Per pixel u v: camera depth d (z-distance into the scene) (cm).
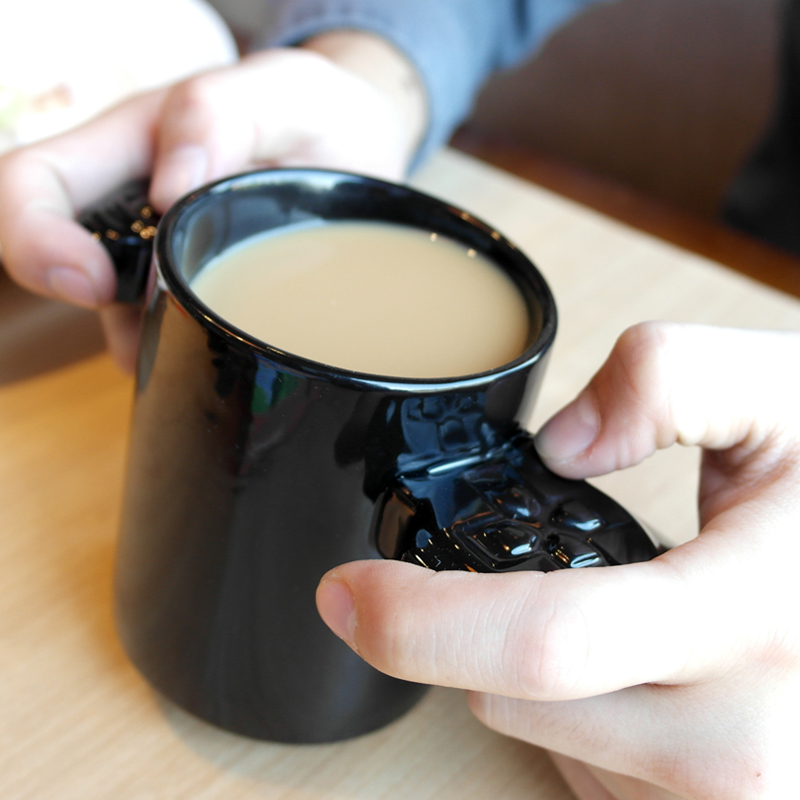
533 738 27
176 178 32
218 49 54
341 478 24
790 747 26
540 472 26
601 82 134
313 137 40
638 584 24
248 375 24
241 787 28
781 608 25
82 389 37
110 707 29
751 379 28
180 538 26
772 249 76
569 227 51
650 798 27
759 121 126
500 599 23
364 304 28
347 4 53
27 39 48
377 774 29
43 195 33
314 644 26
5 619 30
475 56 58
